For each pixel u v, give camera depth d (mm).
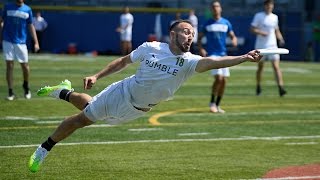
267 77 56375
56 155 22953
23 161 21844
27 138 25812
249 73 59312
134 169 21375
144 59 17703
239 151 24859
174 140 26531
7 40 35188
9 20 34906
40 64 57938
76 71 52062
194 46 71062
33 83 43594
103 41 77438
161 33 78000
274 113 35188
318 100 41625
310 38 80000
